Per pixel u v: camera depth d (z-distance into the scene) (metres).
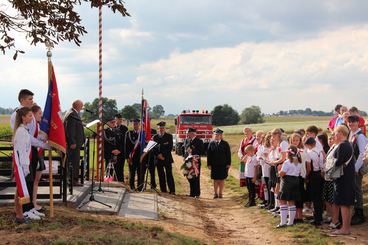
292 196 10.52
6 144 19.45
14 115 9.16
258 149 13.70
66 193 10.88
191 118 34.66
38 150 9.23
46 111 9.17
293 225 10.58
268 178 12.95
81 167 13.55
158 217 11.30
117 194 13.30
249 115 104.31
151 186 16.50
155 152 16.34
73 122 12.25
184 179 23.62
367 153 10.40
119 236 8.15
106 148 16.45
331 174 9.50
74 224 8.82
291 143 10.68
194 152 16.67
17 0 10.50
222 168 16.70
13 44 10.98
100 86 15.41
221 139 16.83
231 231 11.07
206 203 15.47
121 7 10.89
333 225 10.16
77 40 11.09
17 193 8.51
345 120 11.94
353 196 9.50
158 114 147.50
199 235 9.97
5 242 7.43
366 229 9.95
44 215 9.15
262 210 13.07
